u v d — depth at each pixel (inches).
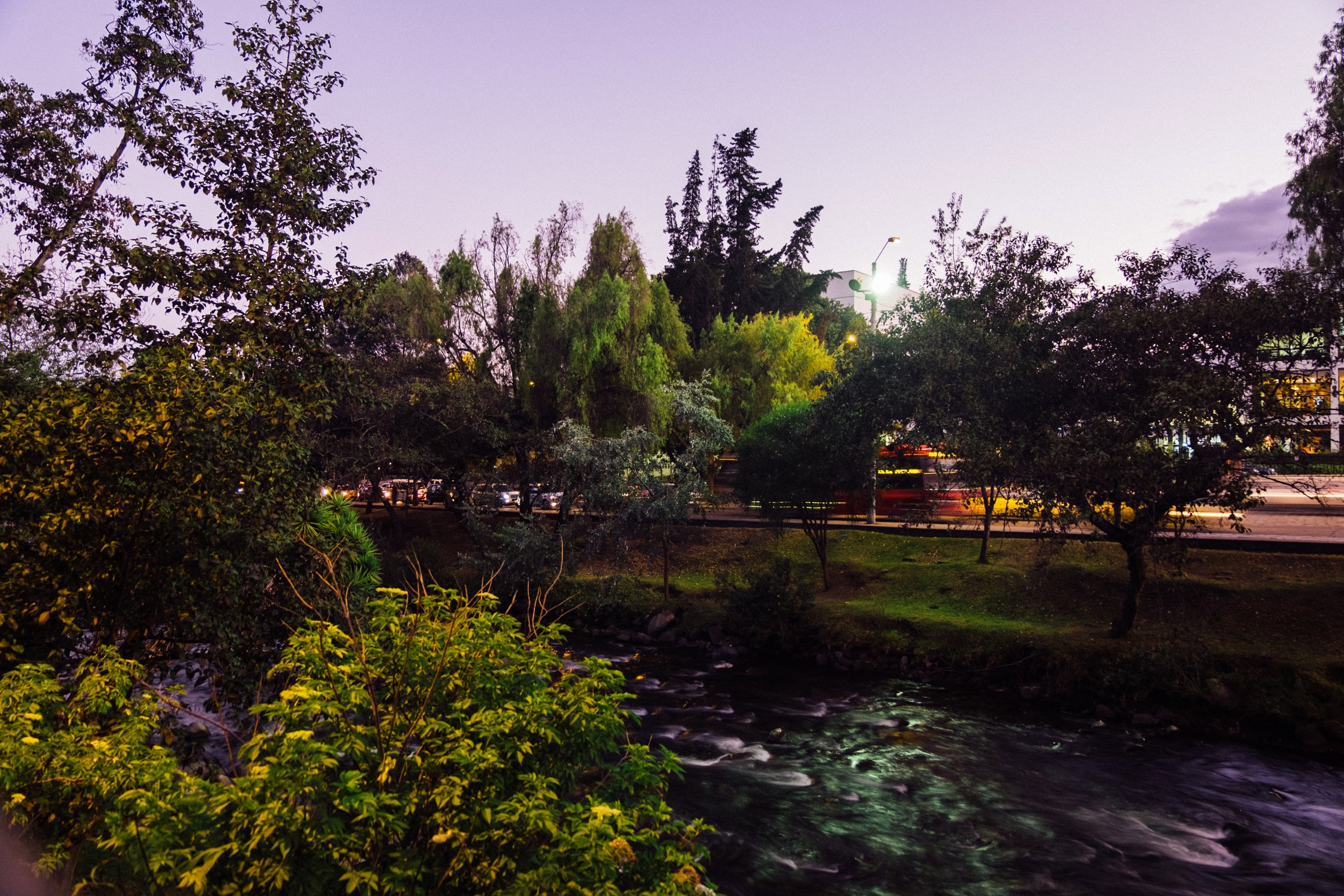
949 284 746.2
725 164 2262.6
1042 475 571.2
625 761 197.2
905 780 476.1
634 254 1224.2
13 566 261.3
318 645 186.5
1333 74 897.5
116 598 287.0
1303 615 637.9
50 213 488.4
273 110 402.3
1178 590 708.0
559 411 1139.3
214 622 297.3
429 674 187.2
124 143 510.9
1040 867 366.3
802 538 1059.3
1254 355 556.4
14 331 497.4
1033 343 649.0
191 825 146.0
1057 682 642.8
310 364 406.0
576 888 135.3
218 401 295.7
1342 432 677.3
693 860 173.8
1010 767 497.4
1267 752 521.0
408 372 1157.7
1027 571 815.7
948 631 744.3
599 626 929.5
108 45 502.3
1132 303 596.7
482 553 1010.1
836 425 837.2
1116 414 586.9
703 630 869.2
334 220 413.4
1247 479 537.0
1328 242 914.7
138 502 275.4
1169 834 402.9
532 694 188.2
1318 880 355.9
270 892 139.7
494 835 150.0
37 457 267.6
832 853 377.4
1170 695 593.3
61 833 164.9
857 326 1990.7
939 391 664.4
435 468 1107.3
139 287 369.1
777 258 2297.0
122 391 292.8
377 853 154.9
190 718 412.8
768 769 492.1
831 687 690.8
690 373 1451.8
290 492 340.2
